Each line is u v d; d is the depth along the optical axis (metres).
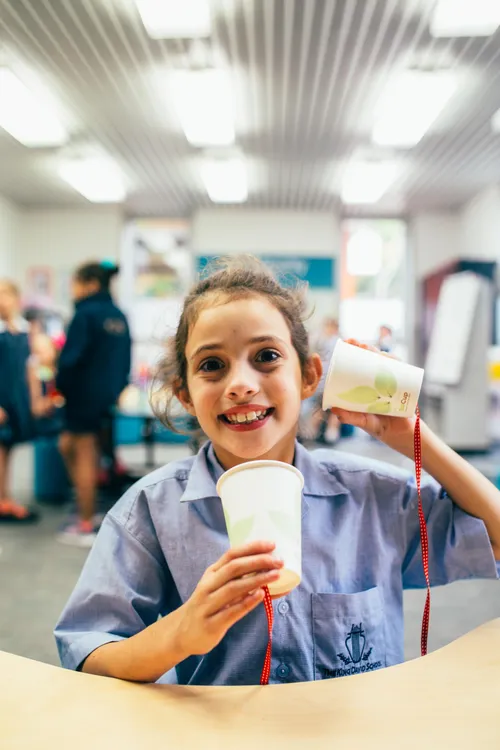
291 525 0.59
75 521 3.57
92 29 3.53
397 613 0.93
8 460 3.77
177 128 5.02
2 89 4.24
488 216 6.74
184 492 0.90
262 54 3.79
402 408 0.83
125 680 0.65
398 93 4.33
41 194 6.98
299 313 0.91
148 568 0.87
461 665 0.66
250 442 0.77
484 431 6.05
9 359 3.66
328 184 6.56
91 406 3.27
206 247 7.64
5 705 0.59
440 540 0.92
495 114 4.76
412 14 3.39
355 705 0.59
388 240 8.05
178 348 0.92
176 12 3.32
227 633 0.83
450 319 6.48
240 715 0.57
